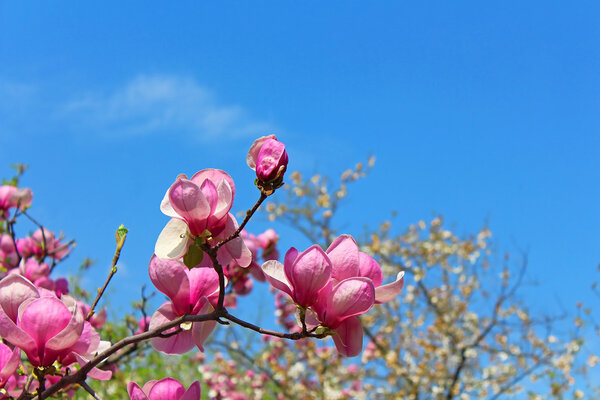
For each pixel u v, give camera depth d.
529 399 5.31
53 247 2.34
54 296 1.29
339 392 5.02
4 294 1.24
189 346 1.32
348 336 1.26
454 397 5.45
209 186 1.27
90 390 1.24
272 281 1.27
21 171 2.54
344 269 1.27
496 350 5.68
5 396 1.24
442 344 5.75
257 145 1.27
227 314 1.27
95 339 1.27
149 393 1.30
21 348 1.23
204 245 1.25
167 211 1.27
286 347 5.18
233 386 4.78
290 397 4.95
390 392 5.43
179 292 1.32
